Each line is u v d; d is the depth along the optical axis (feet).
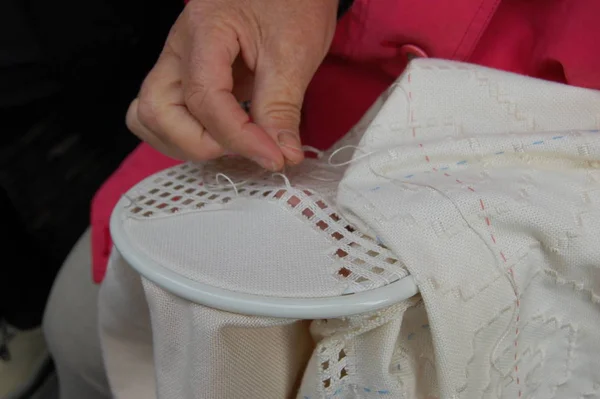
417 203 0.95
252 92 1.31
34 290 2.33
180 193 1.15
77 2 2.07
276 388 1.04
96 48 2.20
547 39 1.32
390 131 1.12
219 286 0.89
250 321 0.87
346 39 1.58
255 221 1.02
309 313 0.85
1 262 2.20
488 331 0.96
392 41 1.48
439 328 0.87
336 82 1.66
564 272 1.01
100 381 1.75
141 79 2.48
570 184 1.02
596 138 1.03
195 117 1.14
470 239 0.93
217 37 1.15
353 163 1.07
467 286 0.91
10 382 2.31
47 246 2.31
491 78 1.15
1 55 1.94
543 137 1.04
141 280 1.03
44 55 2.04
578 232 0.97
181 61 1.19
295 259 0.93
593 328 1.06
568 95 1.12
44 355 2.43
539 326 1.08
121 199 1.14
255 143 1.06
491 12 1.33
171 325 0.97
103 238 1.64
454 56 1.41
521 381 1.10
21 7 1.94
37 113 2.17
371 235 0.95
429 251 0.90
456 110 1.14
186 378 0.99
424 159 1.05
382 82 1.61
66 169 2.34
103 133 2.47
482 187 0.99
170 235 1.01
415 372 1.00
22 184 2.16
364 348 0.94
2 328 2.31
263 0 1.26
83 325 1.69
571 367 1.12
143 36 2.37
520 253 0.98
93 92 2.31
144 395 1.32
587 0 1.23
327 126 1.69
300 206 1.04
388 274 0.88
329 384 0.96
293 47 1.21
